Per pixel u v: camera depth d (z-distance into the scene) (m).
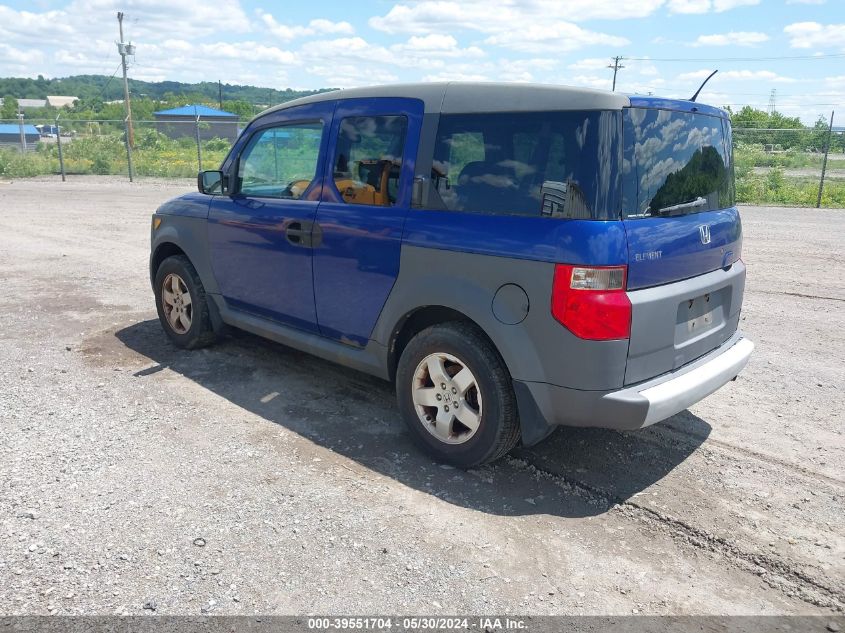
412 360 3.80
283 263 4.53
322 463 3.79
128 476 3.58
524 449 4.05
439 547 3.04
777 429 4.39
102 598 2.64
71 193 20.23
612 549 3.07
